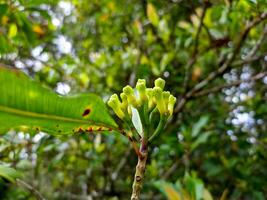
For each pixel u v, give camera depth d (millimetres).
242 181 4105
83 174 4234
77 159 3750
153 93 1355
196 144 3703
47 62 3998
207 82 3695
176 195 2645
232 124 4516
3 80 967
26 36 3014
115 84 4285
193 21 3533
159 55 4000
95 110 1248
